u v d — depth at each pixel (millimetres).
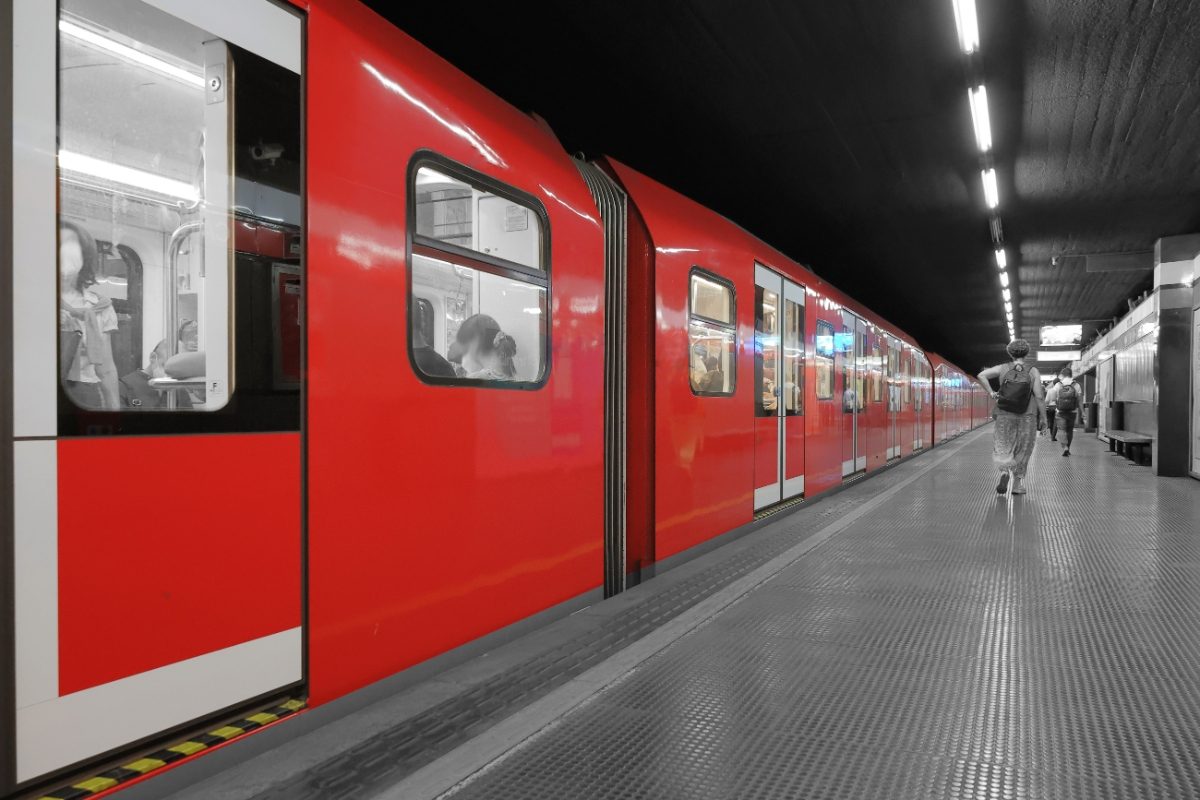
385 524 3008
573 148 9930
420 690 3211
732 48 7406
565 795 2467
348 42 2898
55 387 1977
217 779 2375
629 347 5438
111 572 2078
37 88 1971
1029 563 5922
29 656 1906
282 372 2578
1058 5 6457
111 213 2330
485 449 3627
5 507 1867
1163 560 6023
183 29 2314
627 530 5320
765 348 7785
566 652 3791
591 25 6895
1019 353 10031
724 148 10242
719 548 6520
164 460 2209
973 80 8023
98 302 2291
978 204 13047
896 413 15891
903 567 5781
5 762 1859
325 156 2766
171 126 2365
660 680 3477
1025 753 2746
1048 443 24469
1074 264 19031
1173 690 3336
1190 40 6996
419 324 4020
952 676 3521
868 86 8211
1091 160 10555
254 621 2473
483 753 2734
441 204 3506
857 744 2828
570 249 4391
